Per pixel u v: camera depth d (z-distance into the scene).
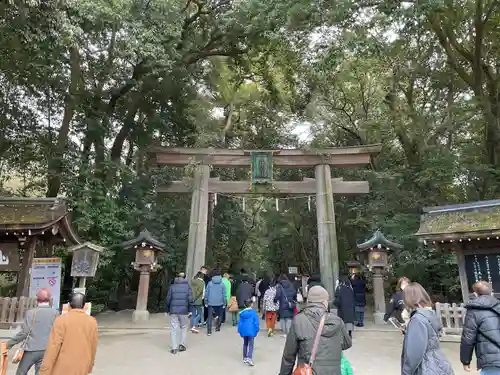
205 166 14.80
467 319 4.07
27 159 14.79
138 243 12.56
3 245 9.03
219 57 18.80
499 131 14.86
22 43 9.81
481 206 9.59
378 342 9.16
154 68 13.53
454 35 15.12
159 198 17.62
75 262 9.93
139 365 6.81
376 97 18.34
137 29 11.26
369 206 16.42
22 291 8.84
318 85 17.25
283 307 9.38
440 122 16.97
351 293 8.61
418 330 3.12
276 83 19.56
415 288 3.36
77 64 14.01
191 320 10.00
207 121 17.39
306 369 2.93
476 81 15.16
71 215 13.20
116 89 15.61
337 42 11.37
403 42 15.41
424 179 14.67
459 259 9.45
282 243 25.97
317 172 14.87
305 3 11.35
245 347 7.02
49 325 4.64
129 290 18.25
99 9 9.87
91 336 4.02
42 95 14.38
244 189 14.76
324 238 14.00
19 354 4.53
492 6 13.77
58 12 9.06
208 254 19.38
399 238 14.23
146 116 17.36
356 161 14.83
